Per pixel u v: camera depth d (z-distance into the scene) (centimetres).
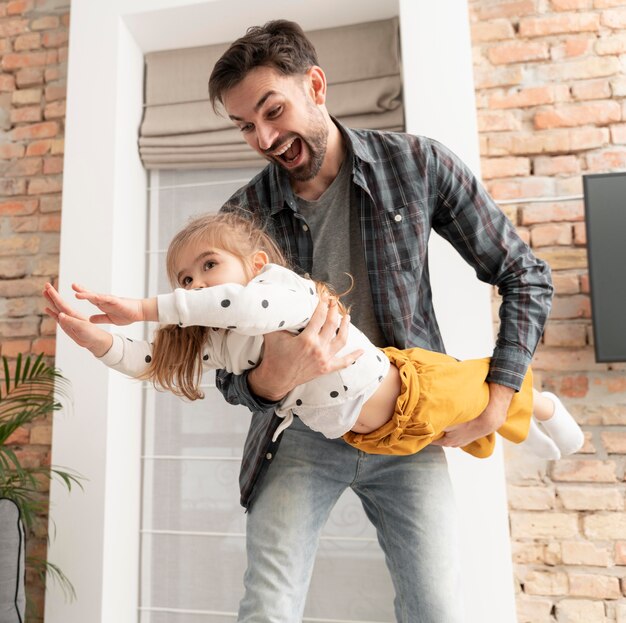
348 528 211
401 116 218
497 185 207
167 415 234
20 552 166
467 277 193
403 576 126
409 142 136
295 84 127
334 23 232
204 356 116
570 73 209
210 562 222
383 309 133
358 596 207
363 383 113
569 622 183
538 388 195
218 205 240
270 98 124
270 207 143
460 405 117
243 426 228
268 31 130
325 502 132
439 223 141
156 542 226
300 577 125
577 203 202
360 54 227
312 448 131
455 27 205
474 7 219
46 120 250
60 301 98
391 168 135
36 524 217
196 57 242
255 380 113
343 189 138
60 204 242
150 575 224
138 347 111
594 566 185
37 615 212
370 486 133
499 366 127
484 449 132
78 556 202
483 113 212
